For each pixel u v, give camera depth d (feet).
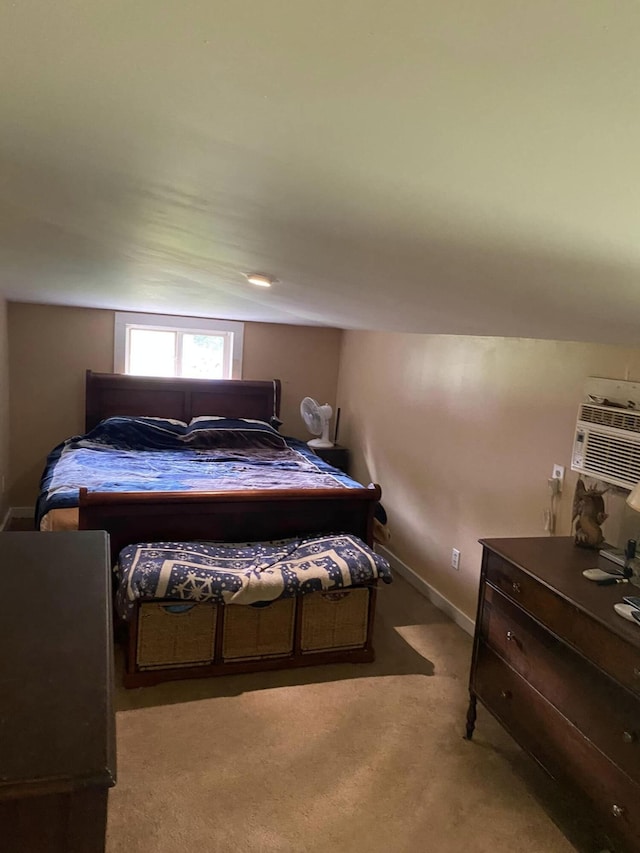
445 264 4.13
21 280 11.00
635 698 5.13
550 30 1.46
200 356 16.47
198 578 8.15
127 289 11.63
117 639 9.09
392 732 7.72
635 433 7.09
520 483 9.40
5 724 2.10
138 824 6.02
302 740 7.45
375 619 10.92
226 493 9.30
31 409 14.93
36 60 2.18
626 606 5.66
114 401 15.33
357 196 3.01
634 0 1.31
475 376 10.59
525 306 5.28
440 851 5.95
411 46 1.63
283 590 8.38
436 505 11.80
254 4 1.55
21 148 3.62
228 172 3.10
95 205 4.90
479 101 1.86
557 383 8.63
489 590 7.36
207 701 8.11
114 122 2.71
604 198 2.36
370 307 8.25
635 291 3.75
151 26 1.76
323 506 10.11
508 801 6.66
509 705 6.90
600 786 5.49
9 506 14.74
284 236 4.46
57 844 1.87
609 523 7.51
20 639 2.80
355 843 5.98
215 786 6.60
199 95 2.20
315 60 1.79
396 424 13.60
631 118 1.77
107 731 2.11
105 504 8.71
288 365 16.99
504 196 2.57
